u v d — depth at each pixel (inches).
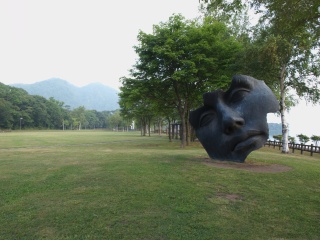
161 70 860.6
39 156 565.9
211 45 825.5
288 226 199.0
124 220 203.8
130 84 912.3
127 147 930.7
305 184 317.1
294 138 1218.6
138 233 183.8
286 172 375.2
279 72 817.5
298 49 725.3
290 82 829.2
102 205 233.3
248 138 421.1
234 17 927.0
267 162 469.4
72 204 236.5
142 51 836.6
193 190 277.7
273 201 253.0
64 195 261.9
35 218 207.8
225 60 832.9
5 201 246.5
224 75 819.4
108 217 208.7
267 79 834.2
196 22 956.0
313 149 884.6
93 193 266.4
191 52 816.9
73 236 179.6
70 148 855.1
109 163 432.8
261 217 214.5
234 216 215.5
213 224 199.0
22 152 674.8
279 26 305.6
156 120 2405.3
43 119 4503.0
